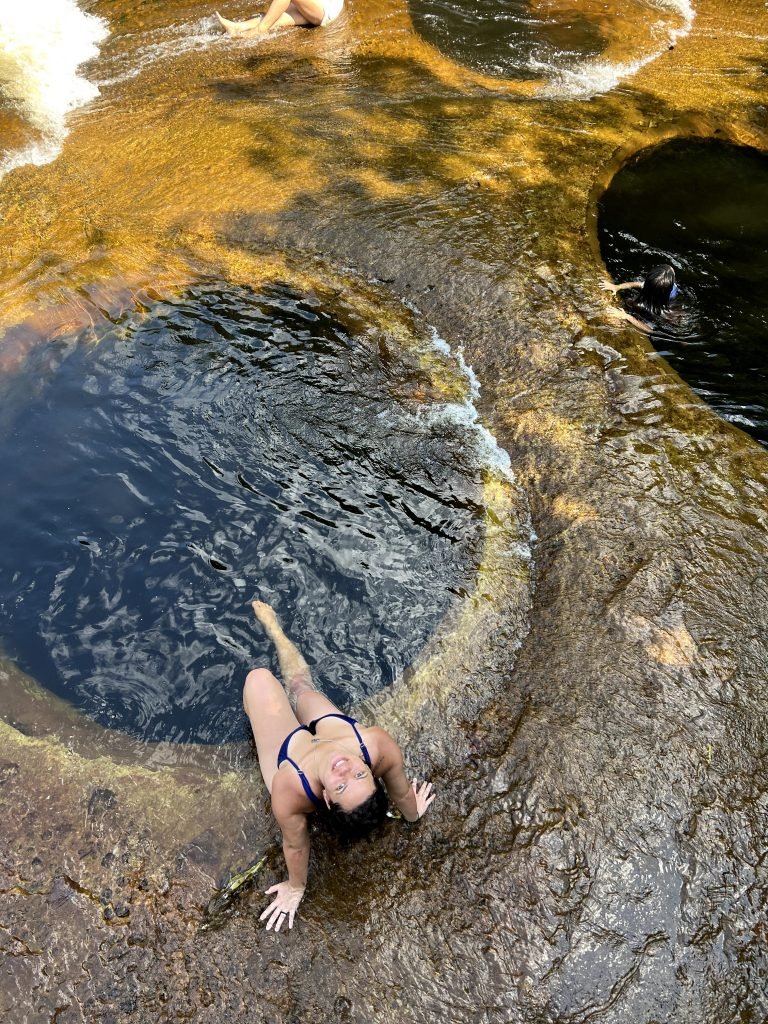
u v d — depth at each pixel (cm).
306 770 260
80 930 267
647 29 759
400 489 411
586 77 687
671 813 275
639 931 253
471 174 574
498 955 254
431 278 505
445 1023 243
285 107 646
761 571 344
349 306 504
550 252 514
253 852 283
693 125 638
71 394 457
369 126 621
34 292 509
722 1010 239
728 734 294
